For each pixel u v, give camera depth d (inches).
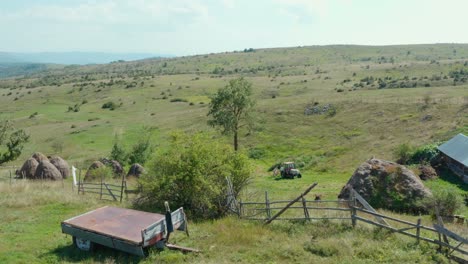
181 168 803.4
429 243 576.7
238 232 651.5
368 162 1067.9
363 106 2687.0
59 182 1349.7
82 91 6353.3
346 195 1033.5
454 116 2025.1
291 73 7219.5
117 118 4119.1
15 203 901.8
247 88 2279.8
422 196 967.0
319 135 2468.0
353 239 600.4
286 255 559.2
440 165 1411.2
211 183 803.4
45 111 5039.4
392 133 2127.2
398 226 695.1
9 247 623.2
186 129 3056.1
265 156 2357.3
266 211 753.0
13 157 1775.3
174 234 656.4
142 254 557.3
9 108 5546.3
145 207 844.6
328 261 536.1
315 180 1640.0
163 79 6943.9
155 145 2183.8
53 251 610.9
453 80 4237.2
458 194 1023.0
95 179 1421.0
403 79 4835.1
